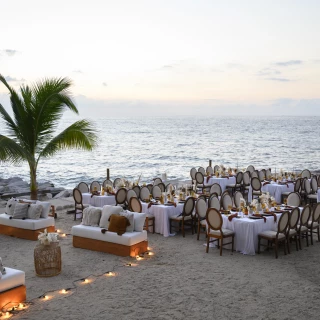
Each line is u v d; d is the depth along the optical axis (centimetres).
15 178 2525
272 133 8475
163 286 761
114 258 934
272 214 1032
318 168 3120
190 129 10431
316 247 1037
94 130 1318
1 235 1147
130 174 2861
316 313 648
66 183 2503
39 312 653
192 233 1169
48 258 813
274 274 831
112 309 662
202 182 1811
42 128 1299
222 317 634
